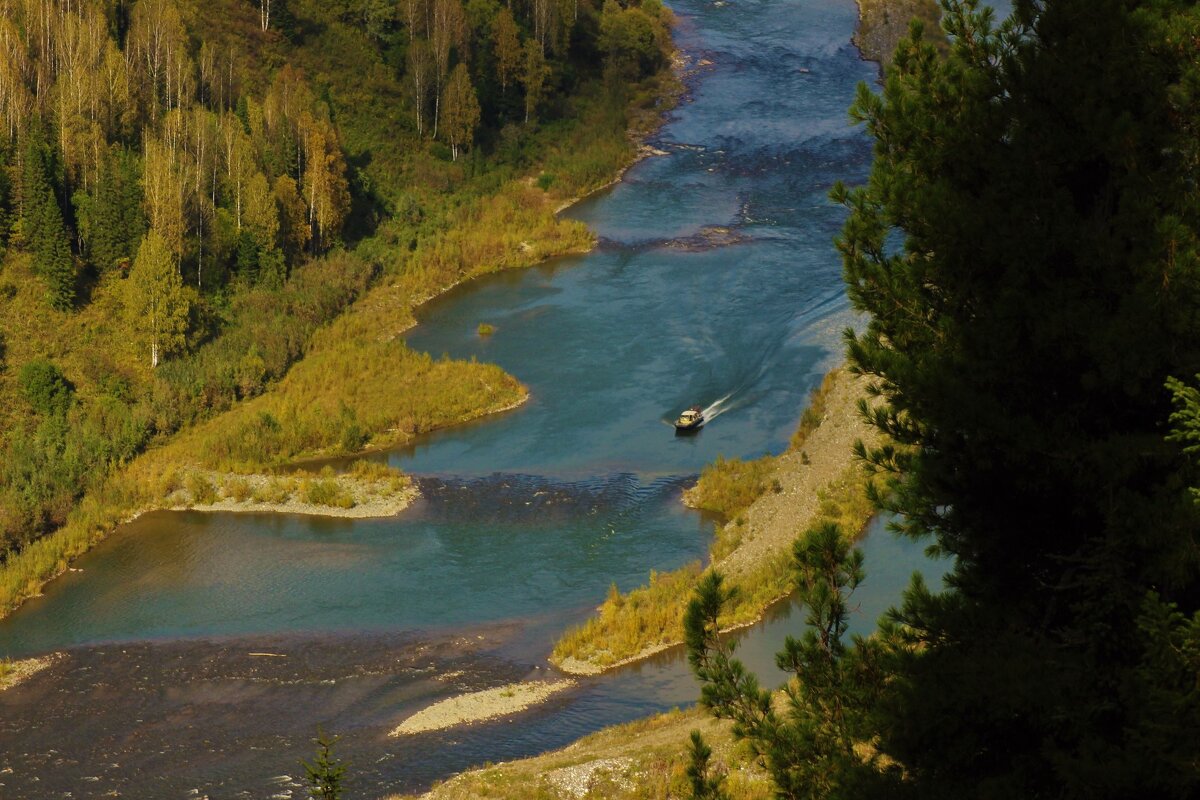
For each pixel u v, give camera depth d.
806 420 165.00
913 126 49.25
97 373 184.00
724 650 48.06
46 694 122.88
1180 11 44.41
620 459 165.25
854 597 122.75
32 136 192.12
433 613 134.38
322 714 116.94
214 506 159.50
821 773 44.78
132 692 122.44
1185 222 42.22
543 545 146.38
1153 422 44.16
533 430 175.50
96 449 169.50
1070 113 46.03
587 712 113.88
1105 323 42.44
